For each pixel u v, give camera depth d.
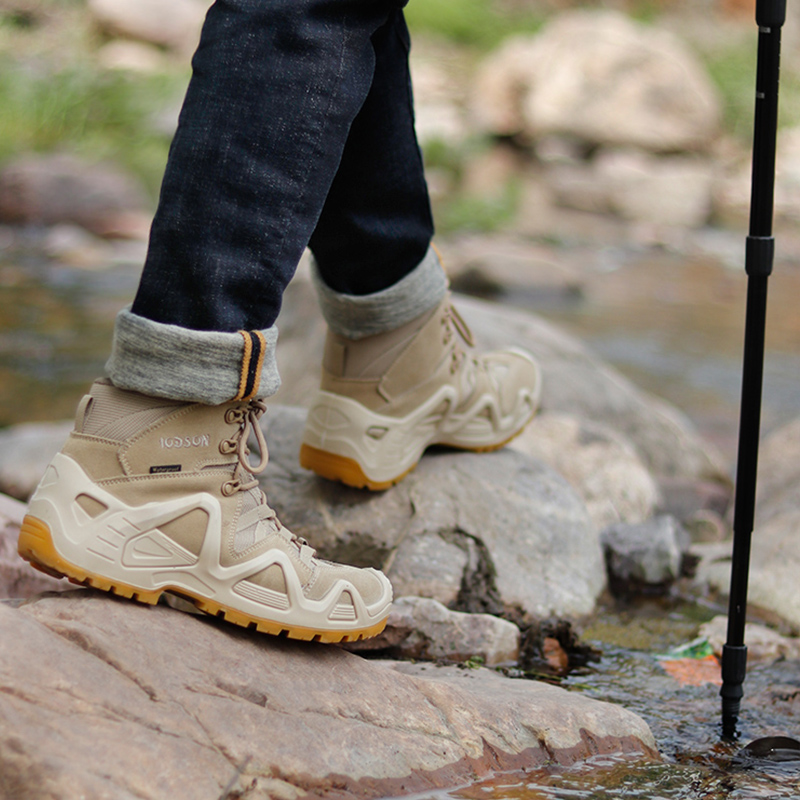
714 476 4.07
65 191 10.17
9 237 9.60
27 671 1.31
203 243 1.48
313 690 1.55
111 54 15.94
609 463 3.48
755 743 1.82
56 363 5.56
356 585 1.67
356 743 1.48
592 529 2.68
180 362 1.49
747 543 1.87
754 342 1.83
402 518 2.47
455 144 14.14
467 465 2.62
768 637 2.37
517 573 2.44
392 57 1.95
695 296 8.76
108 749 1.26
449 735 1.59
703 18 20.81
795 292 8.59
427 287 2.27
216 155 1.49
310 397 3.83
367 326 2.26
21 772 1.18
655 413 4.17
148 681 1.40
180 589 1.55
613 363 6.37
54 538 1.47
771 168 1.78
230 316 1.50
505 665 2.21
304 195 1.54
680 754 1.79
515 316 4.43
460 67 17.70
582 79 14.75
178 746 1.32
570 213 12.86
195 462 1.55
